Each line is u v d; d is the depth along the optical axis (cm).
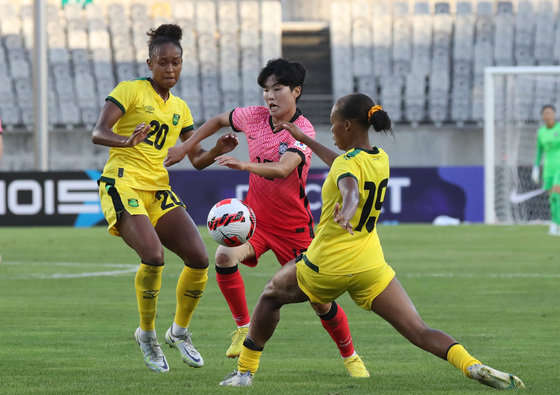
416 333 1045
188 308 1291
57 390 1069
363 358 1347
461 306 1980
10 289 2314
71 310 1917
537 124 6550
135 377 1180
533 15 7550
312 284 1062
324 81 7169
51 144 6488
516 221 5650
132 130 1297
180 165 6259
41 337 1548
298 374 1205
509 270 2767
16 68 7131
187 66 7250
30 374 1195
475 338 1537
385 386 1105
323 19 7975
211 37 7425
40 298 2130
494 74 5041
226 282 1335
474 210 5066
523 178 5684
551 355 1359
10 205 4897
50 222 4925
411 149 6462
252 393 1048
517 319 1778
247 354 1118
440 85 7112
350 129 1059
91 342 1495
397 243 3791
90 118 6831
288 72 1273
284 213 1336
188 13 7606
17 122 6681
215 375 1205
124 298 2131
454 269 2797
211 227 1269
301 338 1552
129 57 7319
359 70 7181
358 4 7625
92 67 7225
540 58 7275
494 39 7394
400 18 7519
